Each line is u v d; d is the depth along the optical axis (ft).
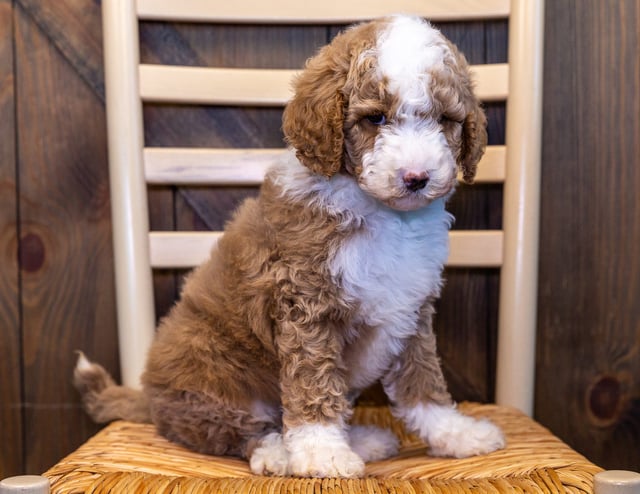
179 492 2.45
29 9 3.61
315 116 2.75
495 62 3.63
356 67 2.70
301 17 3.45
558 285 3.69
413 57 2.68
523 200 3.37
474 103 2.84
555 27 3.59
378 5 3.43
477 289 3.73
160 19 3.44
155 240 3.45
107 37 3.38
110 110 3.39
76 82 3.64
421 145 2.64
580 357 3.70
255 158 3.47
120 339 3.42
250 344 2.95
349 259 2.78
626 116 3.61
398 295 2.87
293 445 2.73
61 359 3.73
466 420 2.97
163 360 3.05
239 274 2.94
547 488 2.44
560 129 3.63
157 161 3.43
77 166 3.67
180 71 3.43
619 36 3.58
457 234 3.43
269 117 3.68
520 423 3.14
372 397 3.74
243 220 3.02
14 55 3.62
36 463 3.76
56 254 3.70
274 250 2.84
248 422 2.97
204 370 2.97
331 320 2.83
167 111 3.66
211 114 3.67
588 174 3.64
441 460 2.86
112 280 3.72
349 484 2.51
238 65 3.67
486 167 3.42
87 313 3.72
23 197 3.67
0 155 3.65
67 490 2.49
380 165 2.64
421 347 3.01
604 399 3.71
